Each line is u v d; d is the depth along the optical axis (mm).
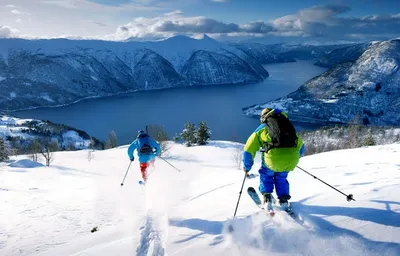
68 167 38469
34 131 110188
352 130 55531
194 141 67562
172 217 5008
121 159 47312
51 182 19172
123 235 4574
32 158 48094
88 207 7969
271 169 4035
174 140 73375
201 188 8992
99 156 52125
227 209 4859
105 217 6734
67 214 7285
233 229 3814
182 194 8320
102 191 11117
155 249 3850
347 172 6277
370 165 7023
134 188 10891
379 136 61250
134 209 7094
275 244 3336
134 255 3770
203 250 3430
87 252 3959
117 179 18312
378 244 3082
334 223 3523
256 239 3475
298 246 3236
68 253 4227
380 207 3674
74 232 5672
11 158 50250
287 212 3971
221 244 3508
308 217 3758
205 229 4062
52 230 5977
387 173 5629
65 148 93438
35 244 5078
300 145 4086
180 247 3629
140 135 8531
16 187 15602
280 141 3881
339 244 3158
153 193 9109
